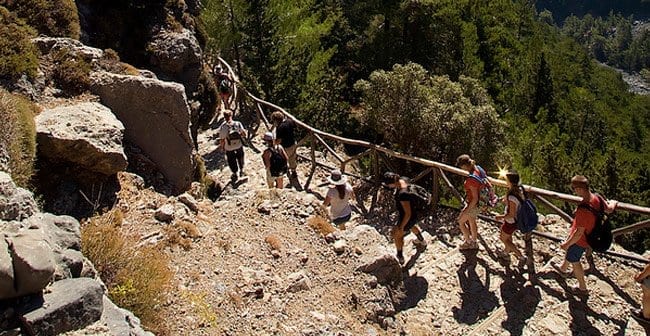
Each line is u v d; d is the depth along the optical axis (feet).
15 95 26.32
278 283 23.17
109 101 30.37
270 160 35.27
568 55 225.97
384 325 22.93
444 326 23.54
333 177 29.73
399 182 26.58
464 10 112.98
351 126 76.13
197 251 24.35
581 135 135.54
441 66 90.94
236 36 70.54
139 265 19.36
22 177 21.48
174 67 42.01
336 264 25.38
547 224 30.58
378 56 90.89
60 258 13.69
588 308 23.97
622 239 53.67
